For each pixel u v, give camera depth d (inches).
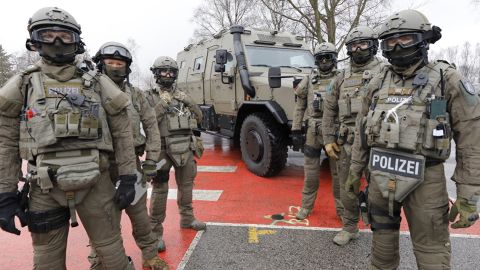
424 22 72.9
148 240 107.3
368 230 138.8
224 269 111.4
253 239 132.3
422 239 77.9
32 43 73.2
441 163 76.0
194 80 305.1
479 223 141.6
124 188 80.5
